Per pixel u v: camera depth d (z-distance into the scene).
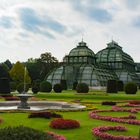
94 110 32.91
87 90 69.31
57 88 72.31
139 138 12.87
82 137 18.09
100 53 122.69
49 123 22.44
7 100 48.88
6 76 102.19
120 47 129.12
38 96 55.81
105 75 101.44
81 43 106.69
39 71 139.38
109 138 17.17
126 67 123.31
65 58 106.94
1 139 10.57
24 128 11.71
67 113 30.77
